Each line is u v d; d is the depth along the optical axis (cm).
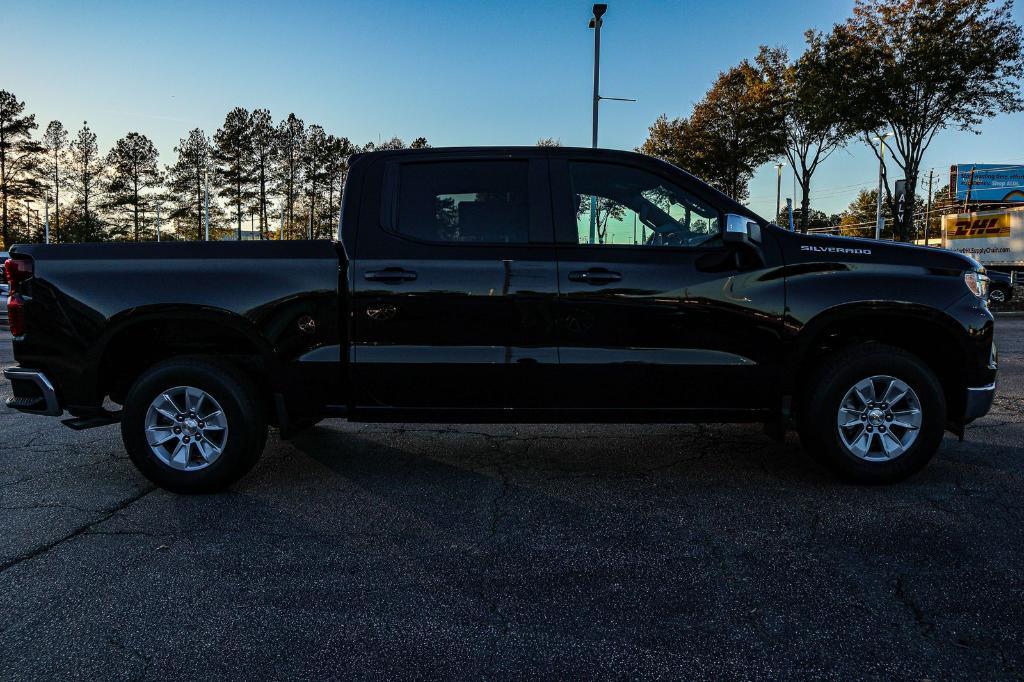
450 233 383
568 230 381
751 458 450
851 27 2091
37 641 232
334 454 465
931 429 381
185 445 382
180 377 376
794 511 351
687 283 374
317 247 379
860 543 310
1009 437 502
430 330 375
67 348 379
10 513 355
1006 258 2670
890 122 2123
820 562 291
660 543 312
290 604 258
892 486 389
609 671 214
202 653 225
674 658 220
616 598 261
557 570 286
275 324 374
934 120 2083
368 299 375
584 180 390
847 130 2167
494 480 407
